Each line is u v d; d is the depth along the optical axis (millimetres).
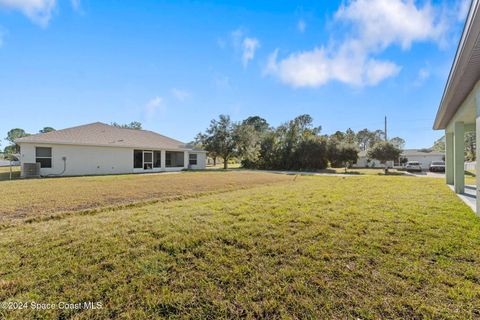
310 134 25688
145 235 3375
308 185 9789
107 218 4316
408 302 1873
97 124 18156
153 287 2119
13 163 22703
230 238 3256
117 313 1792
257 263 2562
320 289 2074
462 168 7371
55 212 4801
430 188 8633
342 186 9359
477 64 3729
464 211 4766
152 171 18359
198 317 1758
